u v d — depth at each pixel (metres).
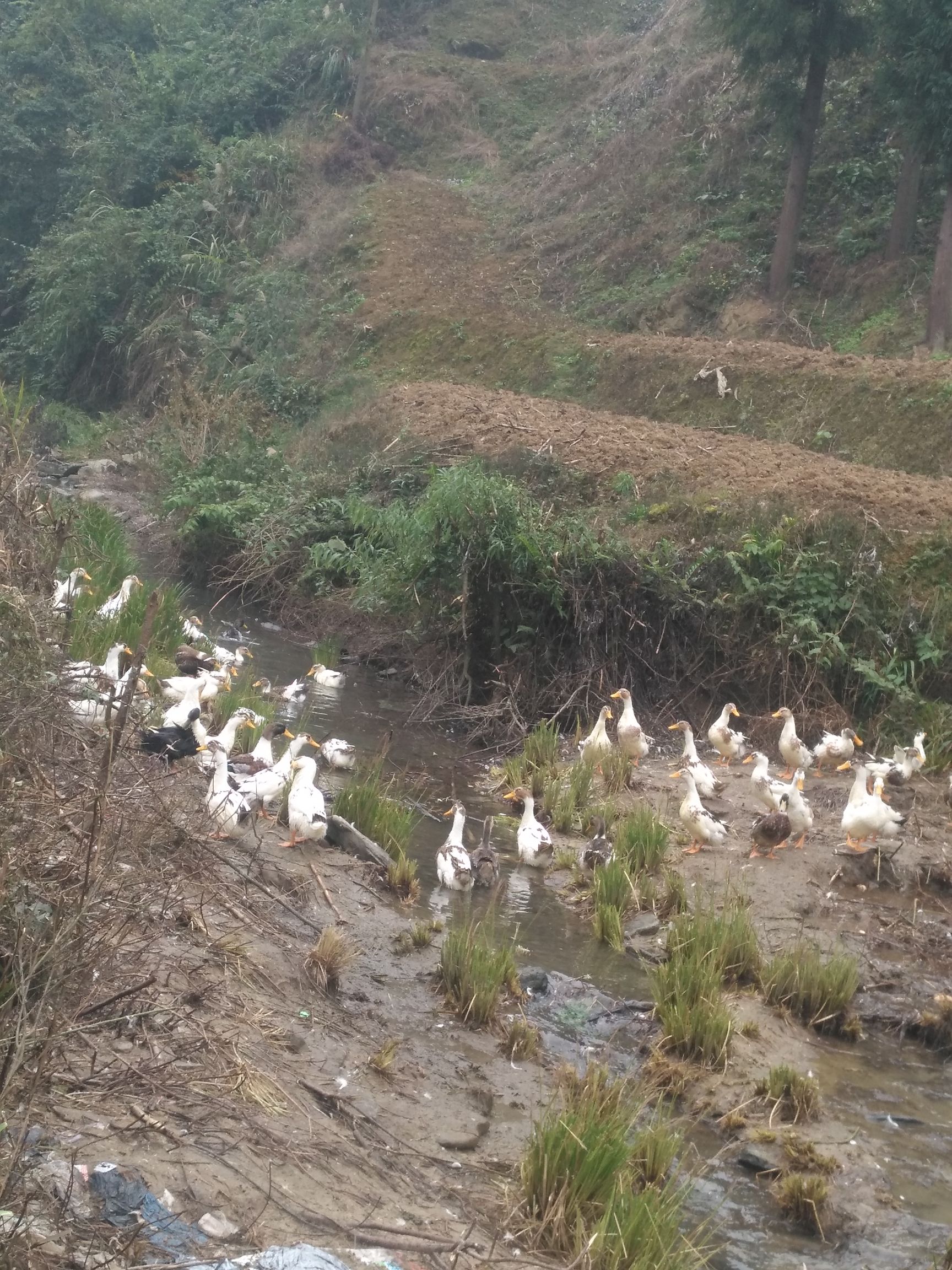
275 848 8.62
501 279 33.03
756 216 29.92
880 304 25.50
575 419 20.22
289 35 44.03
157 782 6.80
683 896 8.83
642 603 14.00
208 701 11.12
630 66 41.09
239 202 36.94
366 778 10.88
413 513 15.52
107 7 45.56
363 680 15.10
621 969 8.03
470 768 12.29
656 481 16.48
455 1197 5.21
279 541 18.08
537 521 14.73
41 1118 4.49
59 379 35.28
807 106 26.52
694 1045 6.94
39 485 7.46
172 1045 5.36
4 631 5.29
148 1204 4.27
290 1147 5.07
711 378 21.94
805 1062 7.11
